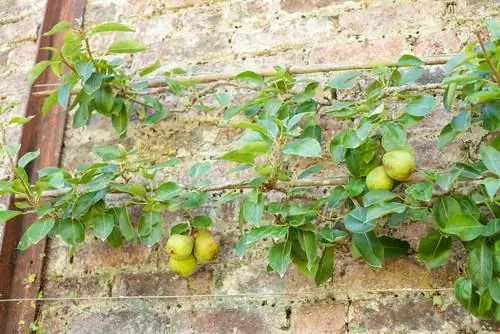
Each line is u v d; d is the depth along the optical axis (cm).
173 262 152
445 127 146
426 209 144
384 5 173
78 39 159
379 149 149
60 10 198
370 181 144
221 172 168
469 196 143
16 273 168
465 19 166
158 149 174
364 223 140
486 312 135
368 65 160
